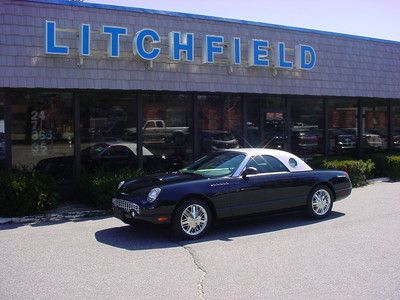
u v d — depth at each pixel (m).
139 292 5.25
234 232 8.22
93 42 10.93
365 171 14.75
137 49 11.16
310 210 9.10
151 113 12.29
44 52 10.30
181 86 12.09
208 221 7.90
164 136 12.48
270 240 7.58
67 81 10.61
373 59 16.33
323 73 14.91
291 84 14.11
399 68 17.17
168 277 5.76
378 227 8.38
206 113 13.17
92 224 8.98
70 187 11.28
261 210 8.46
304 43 14.50
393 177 15.50
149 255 6.77
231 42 12.75
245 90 13.18
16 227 8.77
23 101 10.79
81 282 5.60
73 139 11.34
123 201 7.87
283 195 8.72
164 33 11.91
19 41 10.20
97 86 10.94
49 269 6.13
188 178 8.13
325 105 15.83
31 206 9.62
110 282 5.60
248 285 5.43
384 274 5.75
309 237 7.73
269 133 14.45
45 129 11.05
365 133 17.09
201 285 5.45
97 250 7.06
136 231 8.35
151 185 7.86
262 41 13.11
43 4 10.48
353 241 7.41
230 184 8.13
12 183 9.45
